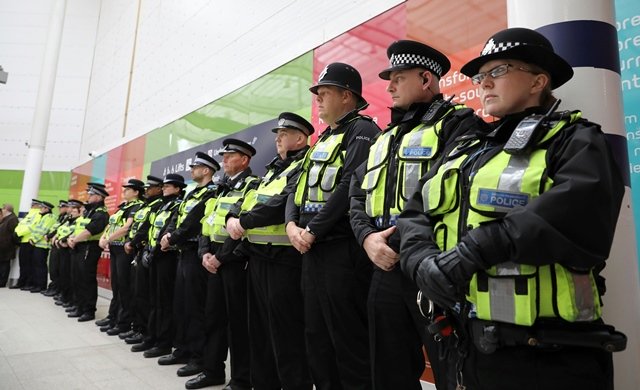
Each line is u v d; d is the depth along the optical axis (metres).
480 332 0.93
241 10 5.21
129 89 8.18
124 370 3.02
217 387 2.69
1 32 10.81
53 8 10.26
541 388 0.86
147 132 5.98
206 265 2.68
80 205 6.00
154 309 3.56
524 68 1.09
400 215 1.22
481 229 0.90
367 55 2.89
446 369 1.18
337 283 1.75
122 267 4.19
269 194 2.27
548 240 0.79
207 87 5.67
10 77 10.66
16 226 7.73
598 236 0.80
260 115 3.88
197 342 2.98
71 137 10.41
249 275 2.35
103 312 5.36
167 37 7.00
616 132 1.38
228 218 2.46
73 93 10.59
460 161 1.12
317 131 3.21
